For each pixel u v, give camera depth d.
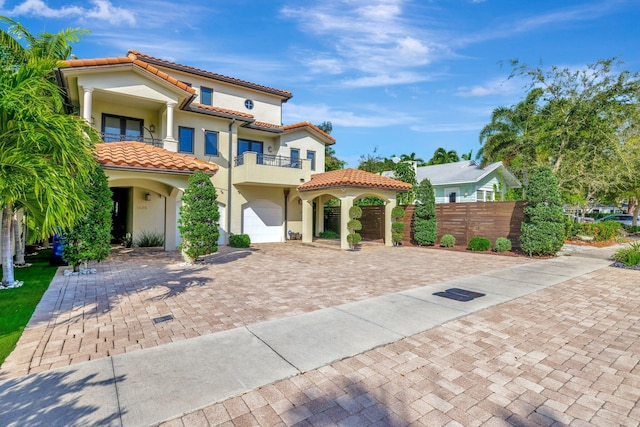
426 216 20.30
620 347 5.38
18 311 7.01
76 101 17.20
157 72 16.48
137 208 18.62
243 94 23.72
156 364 4.65
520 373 4.52
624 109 20.73
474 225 19.02
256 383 4.18
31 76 7.30
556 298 8.27
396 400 3.86
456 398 3.91
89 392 3.93
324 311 7.13
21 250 12.66
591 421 3.51
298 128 24.52
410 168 25.52
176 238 17.52
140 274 11.05
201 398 3.84
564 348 5.33
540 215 15.66
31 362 4.72
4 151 6.94
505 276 11.00
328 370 4.55
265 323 6.36
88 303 7.65
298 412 3.62
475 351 5.19
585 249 18.84
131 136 17.50
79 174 7.91
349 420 3.49
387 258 15.39
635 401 3.88
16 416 3.46
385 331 5.98
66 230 10.17
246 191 21.69
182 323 6.36
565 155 22.59
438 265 13.36
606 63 20.36
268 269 12.27
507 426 3.42
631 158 21.89
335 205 28.00
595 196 27.97
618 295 8.59
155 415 3.52
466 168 32.50
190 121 19.53
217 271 11.77
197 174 12.88
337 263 13.80
